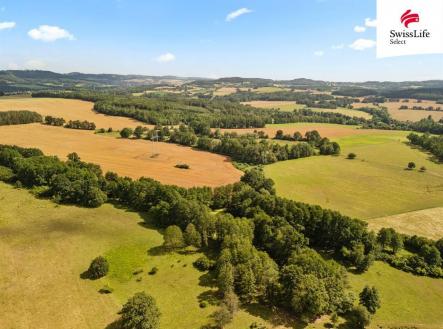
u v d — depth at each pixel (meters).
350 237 79.94
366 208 108.31
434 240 87.94
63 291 60.91
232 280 61.97
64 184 98.75
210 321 55.56
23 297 58.59
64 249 74.25
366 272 74.50
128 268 69.50
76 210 93.94
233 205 97.69
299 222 85.19
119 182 102.75
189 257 74.94
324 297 58.94
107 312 56.47
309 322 57.78
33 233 79.94
